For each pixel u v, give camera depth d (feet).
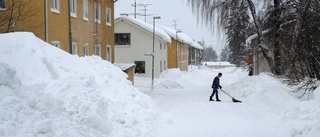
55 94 22.89
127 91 35.17
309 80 41.50
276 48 61.05
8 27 38.17
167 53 135.95
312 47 43.37
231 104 46.16
